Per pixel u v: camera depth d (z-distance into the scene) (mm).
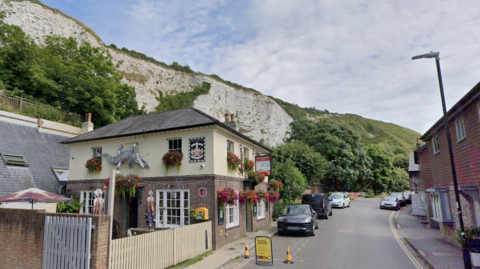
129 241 7832
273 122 86438
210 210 12398
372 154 53562
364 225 18797
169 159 13242
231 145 15484
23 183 15188
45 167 17500
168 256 9336
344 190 49031
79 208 15281
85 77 31328
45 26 48219
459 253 10789
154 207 13492
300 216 15453
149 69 72562
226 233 13203
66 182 17172
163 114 17250
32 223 8164
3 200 9930
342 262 9992
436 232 15695
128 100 37469
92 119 31047
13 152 16516
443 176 14359
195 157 13133
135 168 14422
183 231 10258
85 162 16000
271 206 21359
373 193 54062
